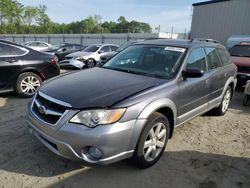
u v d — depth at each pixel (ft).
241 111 20.17
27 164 10.62
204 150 12.93
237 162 11.98
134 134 9.48
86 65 40.04
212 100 15.61
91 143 8.79
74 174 10.13
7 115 16.24
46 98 9.93
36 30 228.22
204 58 14.71
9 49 19.45
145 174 10.44
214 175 10.80
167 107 11.04
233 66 18.48
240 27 49.93
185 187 9.89
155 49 13.94
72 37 121.19
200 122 16.93
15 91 19.95
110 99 9.37
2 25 203.21
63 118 9.08
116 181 9.88
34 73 20.56
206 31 55.98
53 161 10.90
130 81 11.18
